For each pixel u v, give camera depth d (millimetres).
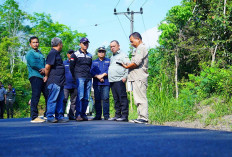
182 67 20859
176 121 8047
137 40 5852
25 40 36375
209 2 18984
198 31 19281
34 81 6059
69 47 36812
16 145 2057
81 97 6566
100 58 7441
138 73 5734
